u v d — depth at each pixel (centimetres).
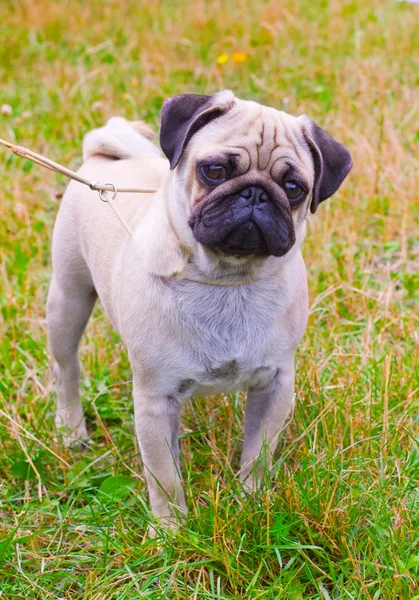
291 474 186
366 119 282
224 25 371
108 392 211
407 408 200
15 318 225
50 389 211
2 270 232
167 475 186
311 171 180
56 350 205
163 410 184
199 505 187
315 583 177
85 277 202
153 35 365
